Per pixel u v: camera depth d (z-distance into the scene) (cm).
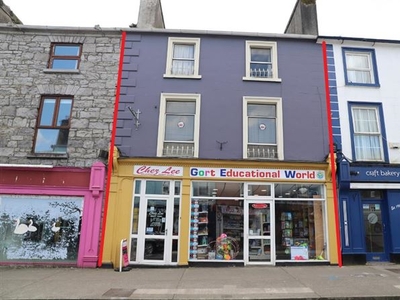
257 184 1025
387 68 1147
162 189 1012
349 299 617
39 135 1045
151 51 1123
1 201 988
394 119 1096
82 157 1012
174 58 1141
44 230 974
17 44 1102
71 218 982
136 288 686
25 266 948
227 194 1021
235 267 950
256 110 1097
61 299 609
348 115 1088
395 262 990
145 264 952
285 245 1002
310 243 1009
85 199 984
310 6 1254
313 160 1037
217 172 1012
